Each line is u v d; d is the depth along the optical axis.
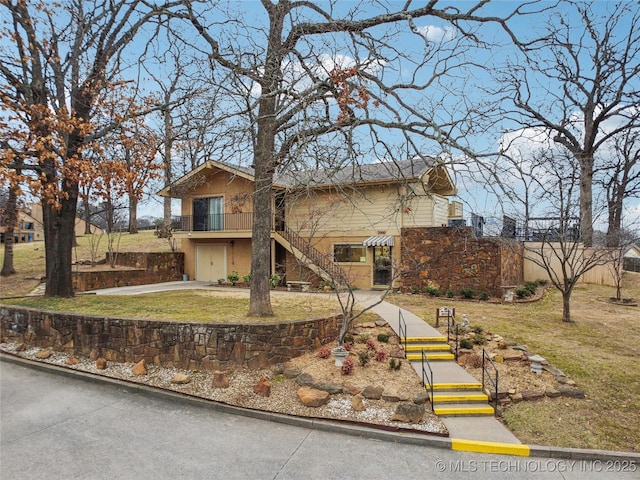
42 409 7.19
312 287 20.11
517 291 17.39
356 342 10.48
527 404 7.44
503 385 7.96
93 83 12.41
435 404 7.37
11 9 10.74
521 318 13.18
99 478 5.02
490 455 5.96
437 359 9.41
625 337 11.07
